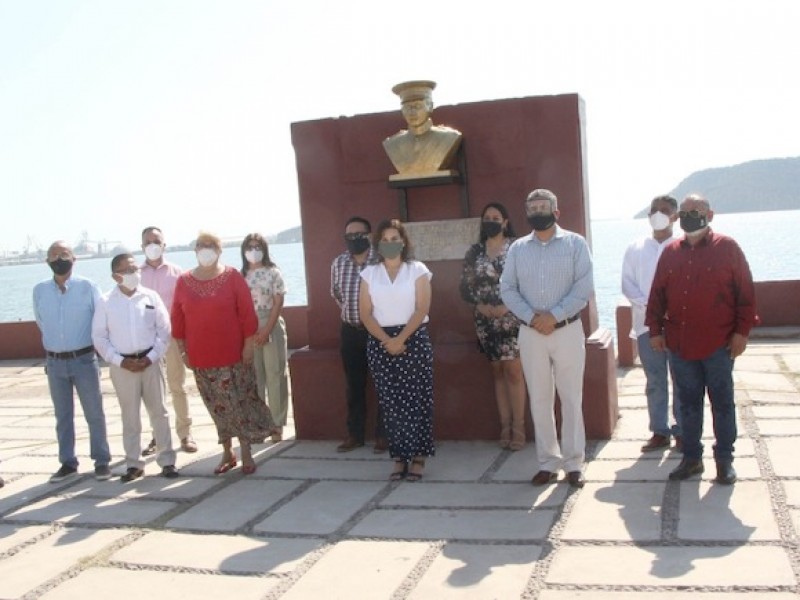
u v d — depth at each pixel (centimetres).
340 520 530
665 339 561
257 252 746
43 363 1426
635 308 638
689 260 536
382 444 684
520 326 570
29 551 516
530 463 625
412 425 599
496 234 640
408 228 712
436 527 504
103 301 647
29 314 3581
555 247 549
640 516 495
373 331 600
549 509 521
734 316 531
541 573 426
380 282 599
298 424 747
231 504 580
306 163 743
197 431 834
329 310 747
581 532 477
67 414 672
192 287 637
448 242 705
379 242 598
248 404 653
